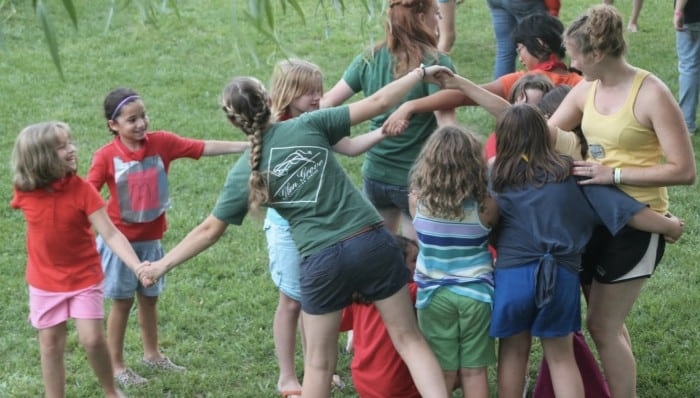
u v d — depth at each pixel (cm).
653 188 679
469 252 686
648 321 909
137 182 795
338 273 664
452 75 751
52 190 720
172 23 646
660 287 980
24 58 1767
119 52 1816
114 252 732
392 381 720
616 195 667
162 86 1648
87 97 1589
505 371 702
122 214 796
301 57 1806
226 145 833
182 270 1030
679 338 886
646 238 683
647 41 1875
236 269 1036
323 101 850
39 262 738
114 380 781
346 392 823
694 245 1080
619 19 648
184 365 860
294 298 771
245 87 666
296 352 875
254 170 670
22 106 1539
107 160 792
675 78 1653
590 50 650
